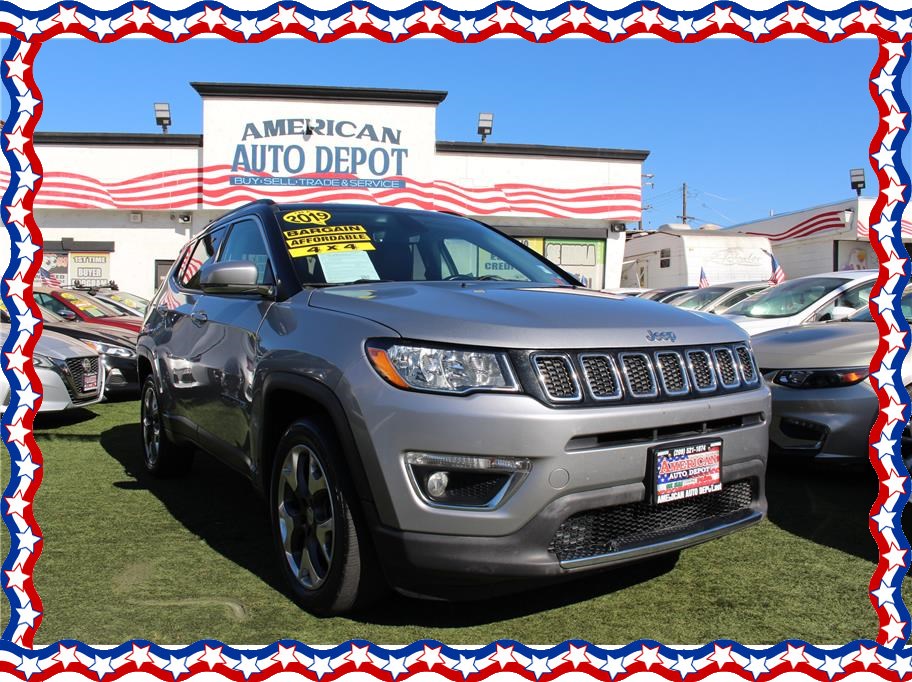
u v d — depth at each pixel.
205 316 3.78
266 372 2.86
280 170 19.02
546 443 2.25
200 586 2.90
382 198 19.31
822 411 4.16
